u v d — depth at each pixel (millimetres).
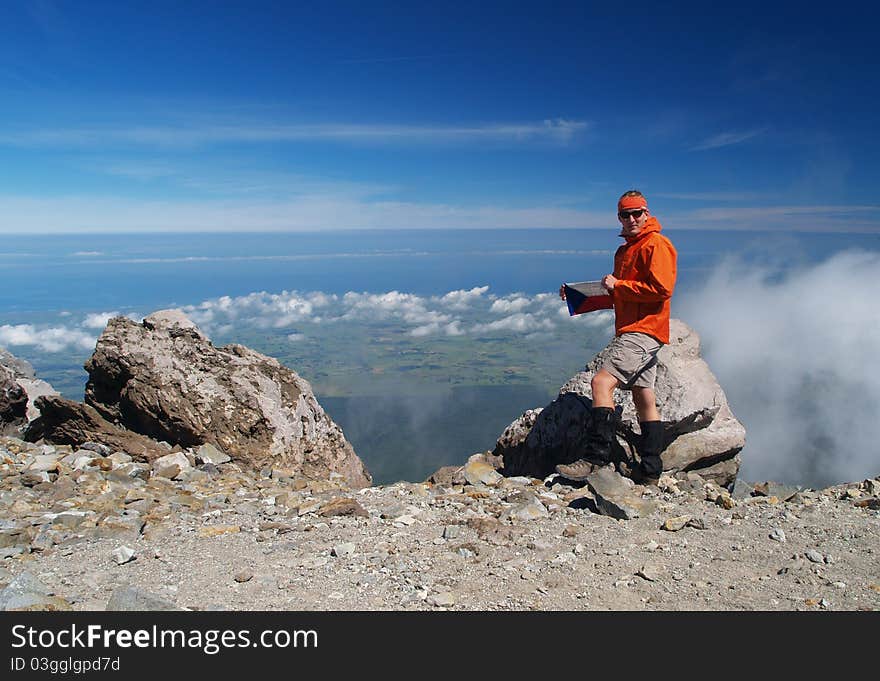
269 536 5758
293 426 10977
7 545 5504
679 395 8242
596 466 7395
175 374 10625
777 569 4750
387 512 6449
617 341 7426
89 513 6488
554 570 4789
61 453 9438
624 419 8125
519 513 6242
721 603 4203
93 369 10992
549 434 9406
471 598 4332
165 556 5211
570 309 8039
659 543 5379
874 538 5355
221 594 4391
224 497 7594
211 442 10312
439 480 8859
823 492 7156
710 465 8562
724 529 5754
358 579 4633
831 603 4160
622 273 7445
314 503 6895
